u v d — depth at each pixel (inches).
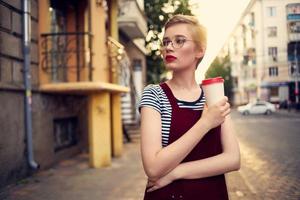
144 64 753.0
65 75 351.6
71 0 371.2
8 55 234.2
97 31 309.0
